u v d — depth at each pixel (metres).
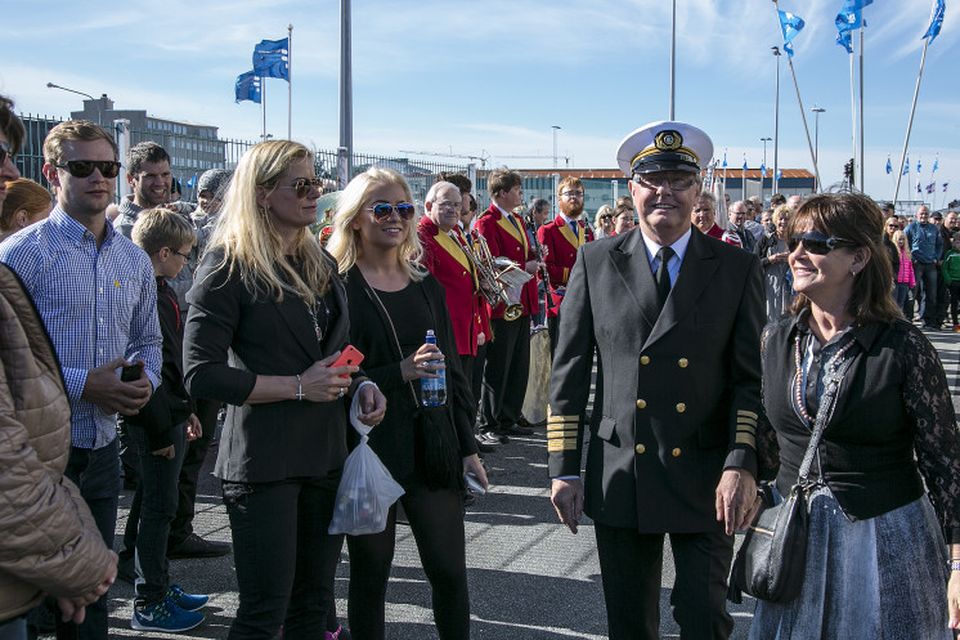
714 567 2.98
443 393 3.28
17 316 2.15
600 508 3.06
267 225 3.06
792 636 2.56
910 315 15.71
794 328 2.70
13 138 2.26
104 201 3.41
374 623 3.36
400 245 3.48
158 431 3.76
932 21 18.67
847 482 2.54
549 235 9.13
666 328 2.99
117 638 4.07
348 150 12.99
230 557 5.10
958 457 2.43
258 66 18.45
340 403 3.16
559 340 3.23
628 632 3.10
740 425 2.92
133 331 3.68
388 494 3.10
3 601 2.02
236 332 3.01
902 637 2.47
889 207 15.71
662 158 3.02
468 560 5.08
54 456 2.14
